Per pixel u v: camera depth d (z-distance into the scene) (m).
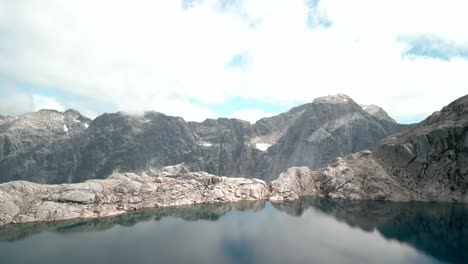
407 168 120.88
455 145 114.38
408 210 95.31
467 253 58.16
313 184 131.75
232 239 66.19
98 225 76.88
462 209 95.19
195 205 102.38
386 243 64.19
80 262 52.62
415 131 133.38
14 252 57.34
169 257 55.25
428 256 56.25
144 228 74.81
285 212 94.06
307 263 52.84
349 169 127.25
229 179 123.75
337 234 70.25
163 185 109.19
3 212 75.44
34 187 89.19
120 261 53.06
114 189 98.25
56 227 73.94
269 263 52.72
